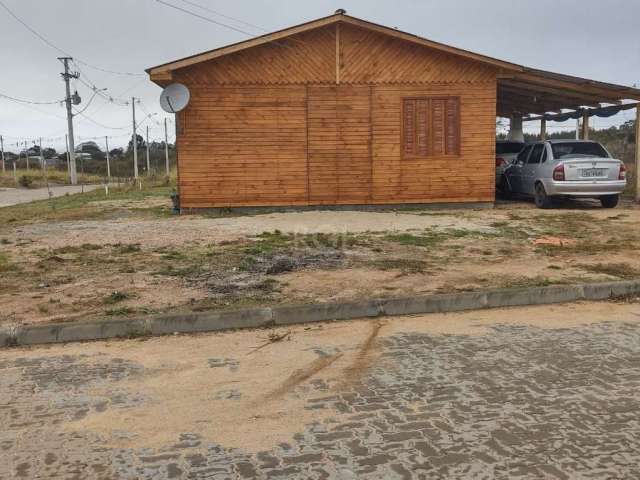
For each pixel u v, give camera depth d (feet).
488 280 25.96
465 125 51.90
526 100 66.23
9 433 13.25
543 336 19.60
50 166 233.14
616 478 11.06
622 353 17.87
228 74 49.60
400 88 51.06
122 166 234.58
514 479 11.05
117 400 14.98
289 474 11.35
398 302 22.40
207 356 18.11
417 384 15.62
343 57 50.39
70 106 163.22
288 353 18.22
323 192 51.42
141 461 11.95
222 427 13.42
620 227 40.86
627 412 13.83
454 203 52.60
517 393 14.96
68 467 11.76
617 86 52.85
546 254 31.78
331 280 26.04
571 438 12.60
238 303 22.50
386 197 51.90
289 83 50.11
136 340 19.79
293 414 13.99
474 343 18.92
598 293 24.57
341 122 50.90
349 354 18.03
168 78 47.98
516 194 61.87
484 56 50.44
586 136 68.44
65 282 26.25
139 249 33.91
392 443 12.50
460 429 13.07
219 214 50.19
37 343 19.60
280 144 50.60
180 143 49.93
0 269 28.86
